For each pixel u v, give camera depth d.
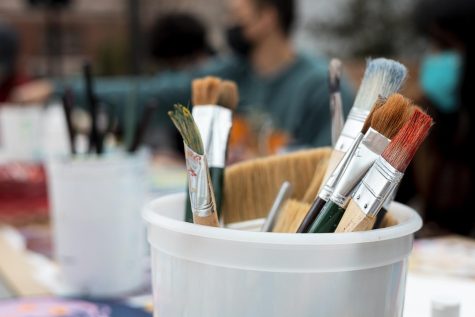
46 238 0.75
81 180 0.53
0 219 0.81
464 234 1.13
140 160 0.57
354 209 0.27
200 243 0.27
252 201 0.36
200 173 0.28
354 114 0.30
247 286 0.27
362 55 3.03
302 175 0.36
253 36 1.41
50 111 1.05
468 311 0.45
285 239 0.26
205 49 1.72
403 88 0.30
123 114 1.16
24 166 0.91
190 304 0.28
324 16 3.20
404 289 0.30
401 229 0.28
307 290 0.26
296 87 1.36
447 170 1.14
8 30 1.95
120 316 0.50
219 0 2.50
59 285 0.58
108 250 0.55
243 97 1.48
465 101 1.12
